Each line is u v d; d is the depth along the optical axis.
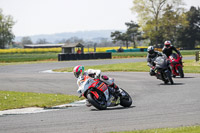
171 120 27.22
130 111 33.06
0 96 47.34
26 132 25.06
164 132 21.81
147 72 89.31
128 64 127.00
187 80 63.12
